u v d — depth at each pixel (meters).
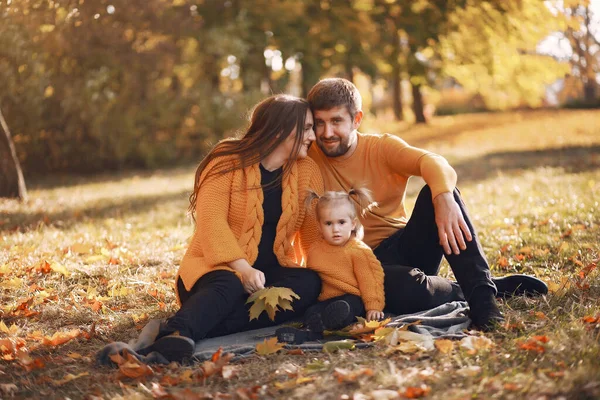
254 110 3.68
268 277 3.57
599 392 2.38
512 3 12.36
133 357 2.96
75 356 3.25
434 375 2.68
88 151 17.86
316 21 14.89
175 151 19.11
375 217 3.87
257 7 16.34
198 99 18.92
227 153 3.57
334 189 3.91
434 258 3.79
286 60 17.14
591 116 25.25
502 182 10.38
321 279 3.59
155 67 16.83
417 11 12.62
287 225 3.60
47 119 17.09
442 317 3.39
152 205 10.14
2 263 5.40
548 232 5.76
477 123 28.20
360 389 2.60
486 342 2.99
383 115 41.00
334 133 3.73
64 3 10.30
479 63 13.88
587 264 4.48
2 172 10.56
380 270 3.55
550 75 15.01
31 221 8.32
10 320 4.02
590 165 11.70
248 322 3.46
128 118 17.83
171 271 5.07
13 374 3.07
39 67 13.98
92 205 10.21
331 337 3.37
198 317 3.13
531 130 22.81
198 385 2.79
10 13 9.62
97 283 4.80
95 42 12.52
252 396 2.60
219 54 18.75
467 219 3.49
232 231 3.54
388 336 3.11
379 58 15.67
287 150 3.60
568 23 12.59
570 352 2.79
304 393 2.61
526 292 3.85
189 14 16.12
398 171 3.80
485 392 2.48
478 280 3.36
